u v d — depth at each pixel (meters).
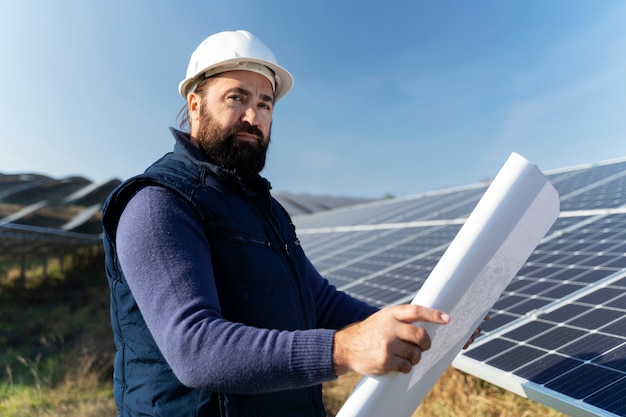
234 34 1.97
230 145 1.89
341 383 6.41
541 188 1.60
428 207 11.23
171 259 1.49
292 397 1.72
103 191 23.64
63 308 15.25
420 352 1.29
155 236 1.52
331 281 7.50
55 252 20.25
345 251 9.48
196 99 2.05
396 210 12.70
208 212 1.68
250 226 1.78
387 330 1.27
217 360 1.33
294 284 1.87
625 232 4.76
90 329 12.09
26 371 8.83
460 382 4.98
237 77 1.92
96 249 21.50
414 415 4.84
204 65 1.93
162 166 1.82
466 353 3.55
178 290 1.44
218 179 1.80
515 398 4.75
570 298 3.83
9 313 14.80
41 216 20.53
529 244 1.70
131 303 1.69
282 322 1.72
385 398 1.44
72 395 7.37
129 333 1.70
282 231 2.00
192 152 1.86
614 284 3.74
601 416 2.29
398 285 5.92
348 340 1.31
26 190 22.09
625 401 2.32
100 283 18.66
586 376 2.68
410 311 1.29
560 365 2.93
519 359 3.19
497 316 4.12
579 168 9.56
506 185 1.55
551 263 4.87
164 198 1.62
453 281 1.45
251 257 1.71
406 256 7.19
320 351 1.31
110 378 8.21
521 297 4.32
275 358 1.31
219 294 1.66
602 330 3.11
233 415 1.57
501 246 1.54
